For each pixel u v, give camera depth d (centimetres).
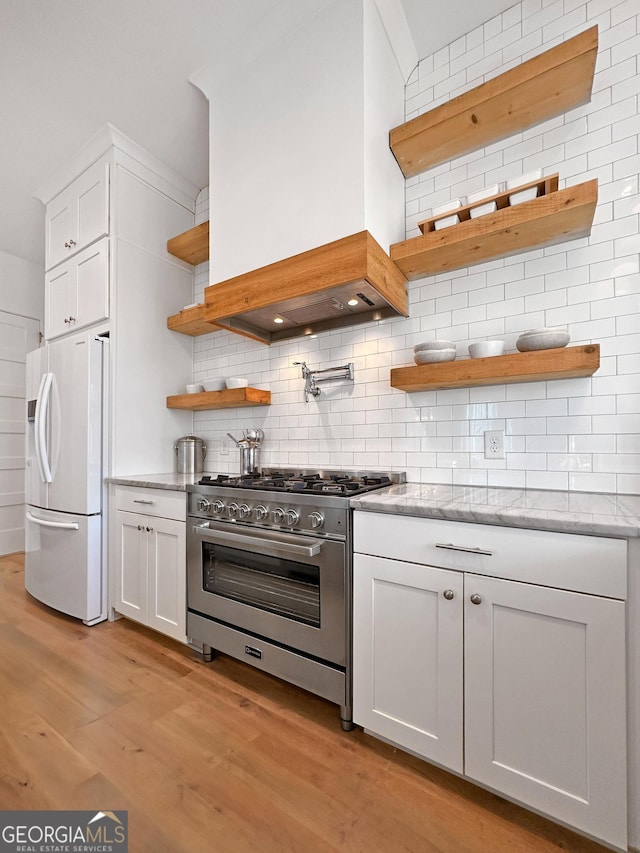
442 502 133
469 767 119
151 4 173
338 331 223
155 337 276
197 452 278
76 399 242
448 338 189
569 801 104
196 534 195
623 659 99
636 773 98
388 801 119
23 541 399
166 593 208
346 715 146
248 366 266
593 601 102
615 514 111
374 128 173
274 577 171
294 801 118
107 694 168
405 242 176
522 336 154
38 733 145
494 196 160
